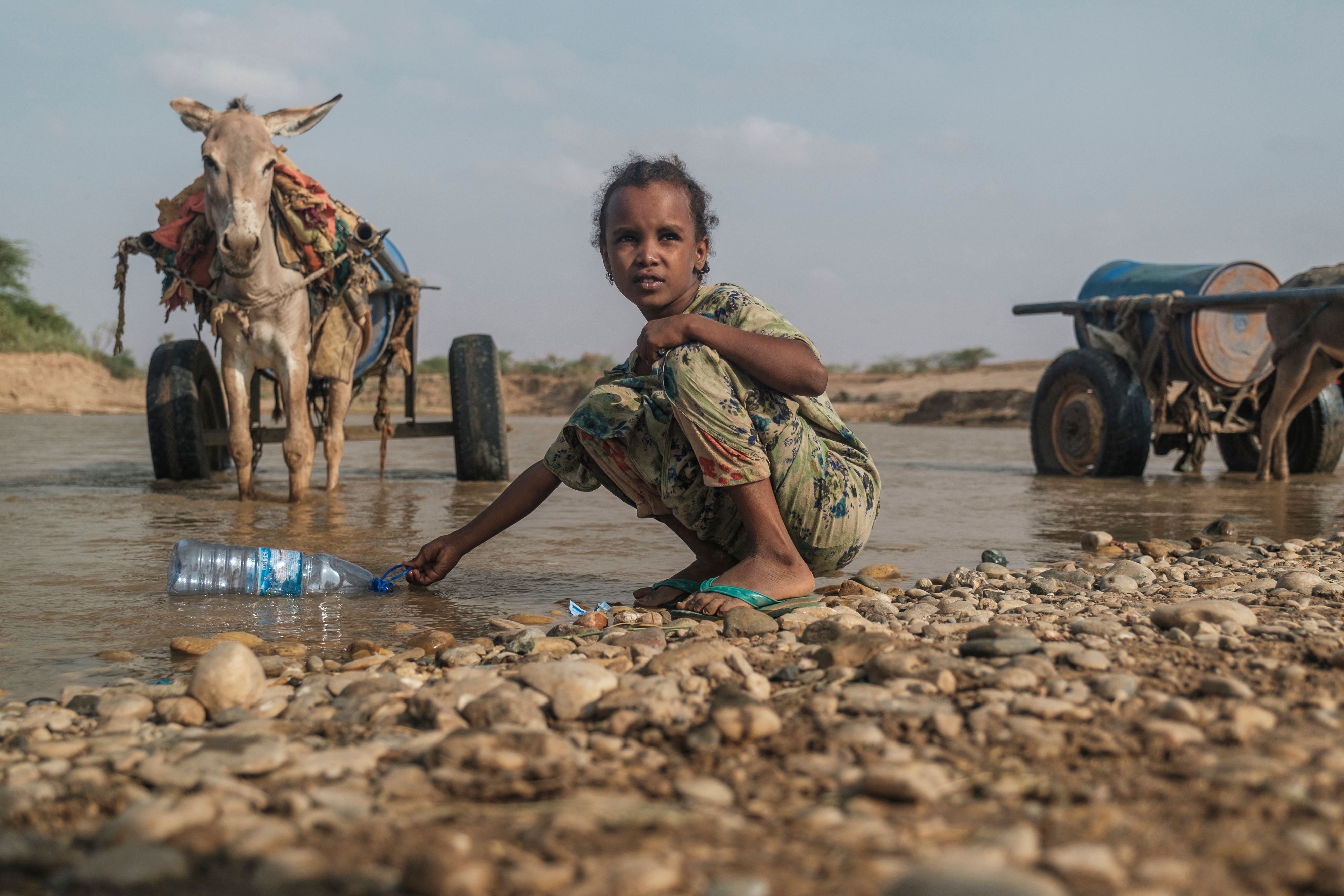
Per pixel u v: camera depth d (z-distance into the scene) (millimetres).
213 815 1308
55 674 2387
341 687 2096
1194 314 8625
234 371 5969
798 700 1827
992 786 1371
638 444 2891
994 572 3564
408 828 1281
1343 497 7047
